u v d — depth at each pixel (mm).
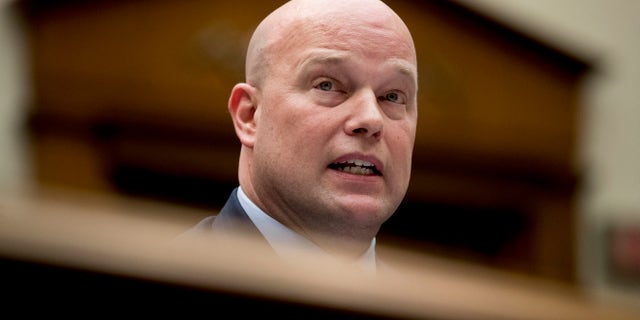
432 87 6750
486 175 7043
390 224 6988
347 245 2762
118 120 5875
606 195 8180
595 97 7992
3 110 5863
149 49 5941
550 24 7637
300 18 2760
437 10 6703
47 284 695
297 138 2684
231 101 2930
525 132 7117
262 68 2822
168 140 6012
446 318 802
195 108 6016
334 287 746
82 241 661
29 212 663
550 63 7168
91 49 5852
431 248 7000
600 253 8141
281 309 740
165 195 6094
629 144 8250
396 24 2781
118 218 699
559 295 1078
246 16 6043
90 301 715
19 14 5824
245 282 706
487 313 840
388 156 2697
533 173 7184
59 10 5820
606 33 8102
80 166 5820
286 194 2725
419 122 6738
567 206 7398
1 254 652
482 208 7113
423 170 6820
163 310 728
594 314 1041
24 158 5809
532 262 7305
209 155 6105
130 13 5898
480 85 6918
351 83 2682
